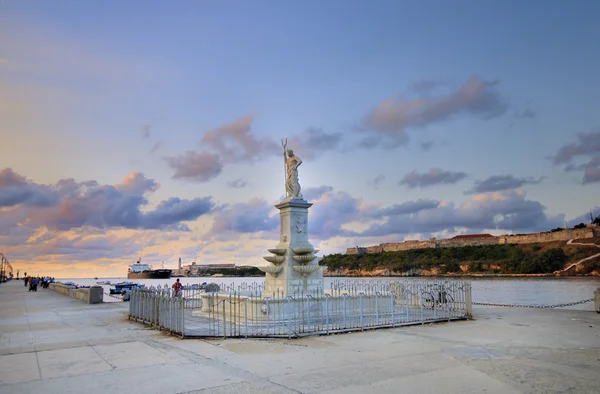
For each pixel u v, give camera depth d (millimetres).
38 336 17453
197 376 10852
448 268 162875
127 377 10820
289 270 22922
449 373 10938
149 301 20734
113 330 19062
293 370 11352
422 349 13906
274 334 16328
